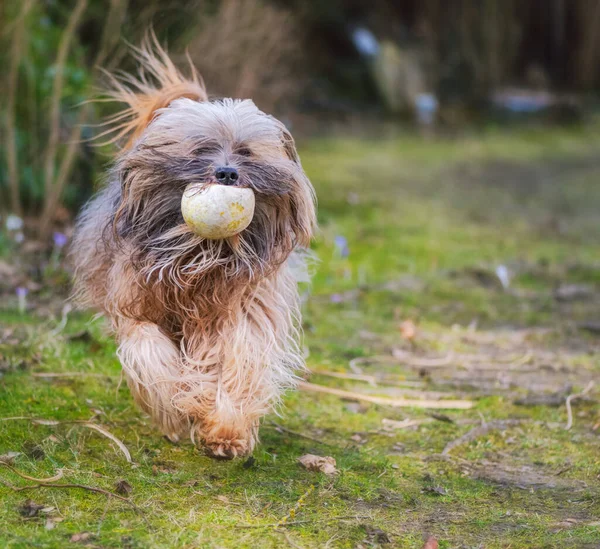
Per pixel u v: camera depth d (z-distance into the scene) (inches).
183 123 145.5
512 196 446.9
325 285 277.4
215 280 146.3
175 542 120.2
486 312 259.0
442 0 794.2
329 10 722.8
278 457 155.3
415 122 689.0
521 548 124.9
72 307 224.4
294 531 126.6
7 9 284.0
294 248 156.4
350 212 381.4
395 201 413.1
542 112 757.9
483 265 309.1
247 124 147.1
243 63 423.5
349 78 710.5
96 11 300.7
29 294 235.1
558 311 261.7
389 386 197.5
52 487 133.8
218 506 133.3
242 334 146.3
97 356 198.2
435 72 761.0
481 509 139.0
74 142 247.9
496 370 209.0
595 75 847.7
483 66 797.9
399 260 312.8
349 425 175.0
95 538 119.5
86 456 147.2
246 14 423.8
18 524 122.0
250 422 146.6
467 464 158.4
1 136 292.7
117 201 153.9
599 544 126.0
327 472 149.0
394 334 234.8
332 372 202.5
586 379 204.7
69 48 306.8
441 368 209.6
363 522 131.3
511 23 822.5
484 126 697.6
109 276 155.0
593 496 144.5
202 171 139.7
